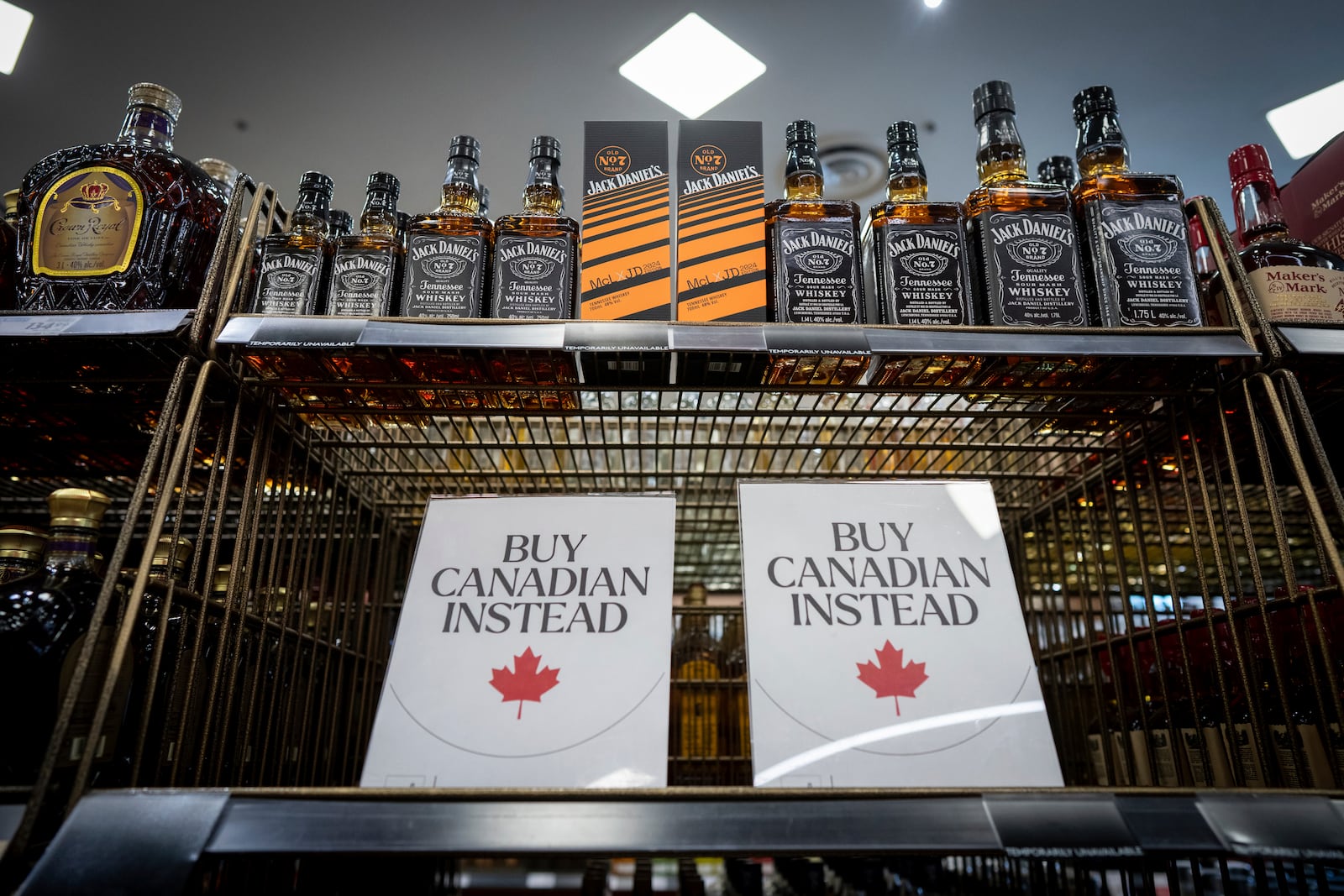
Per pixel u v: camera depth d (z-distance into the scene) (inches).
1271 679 41.1
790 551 39.9
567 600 38.3
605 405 51.9
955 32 108.0
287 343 35.3
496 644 37.0
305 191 45.9
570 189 126.7
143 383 38.8
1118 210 41.9
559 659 36.5
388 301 42.2
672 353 36.9
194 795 26.6
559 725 34.7
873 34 109.2
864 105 119.3
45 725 31.5
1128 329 37.4
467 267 42.1
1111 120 44.7
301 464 49.7
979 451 51.9
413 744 34.2
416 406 43.6
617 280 42.3
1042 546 62.2
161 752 34.5
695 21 108.9
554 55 111.0
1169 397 41.1
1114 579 72.6
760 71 113.2
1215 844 27.2
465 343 35.9
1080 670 58.7
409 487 62.9
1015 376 40.3
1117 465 50.5
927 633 37.9
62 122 117.9
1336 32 105.9
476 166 47.1
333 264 42.8
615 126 45.5
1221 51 109.5
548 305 41.4
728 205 43.8
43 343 35.1
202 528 36.0
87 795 26.4
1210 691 44.7
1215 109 117.3
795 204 43.1
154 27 105.6
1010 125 46.0
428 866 41.9
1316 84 113.5
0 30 104.7
